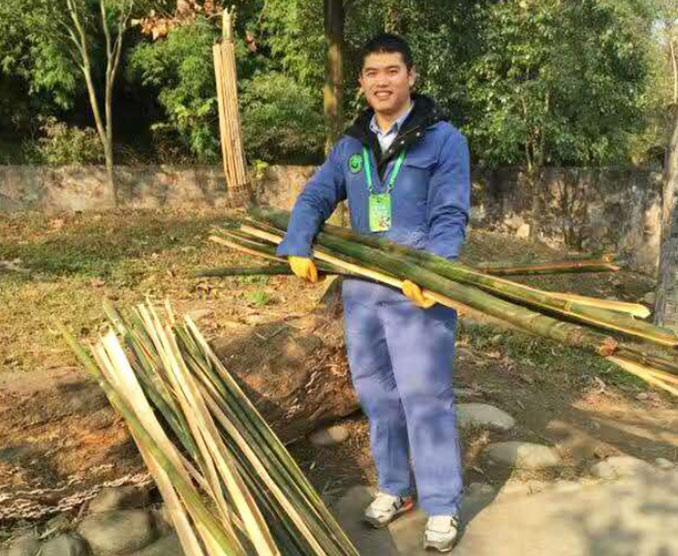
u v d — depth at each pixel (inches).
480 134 430.6
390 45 106.8
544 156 471.5
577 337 82.7
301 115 466.0
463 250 375.6
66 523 115.1
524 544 119.5
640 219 405.4
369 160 112.1
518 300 96.5
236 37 465.1
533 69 430.0
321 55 410.9
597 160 493.0
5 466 104.3
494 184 480.7
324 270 116.5
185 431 103.5
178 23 309.7
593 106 412.2
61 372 115.3
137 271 230.2
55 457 108.5
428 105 110.7
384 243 108.8
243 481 98.0
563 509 131.2
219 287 218.2
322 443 146.6
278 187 430.3
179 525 89.4
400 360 112.7
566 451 155.6
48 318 161.9
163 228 320.5
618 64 418.3
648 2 409.7
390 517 123.6
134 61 462.9
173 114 474.0
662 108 539.5
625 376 209.0
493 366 202.5
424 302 102.4
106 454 112.7
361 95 378.6
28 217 341.7
